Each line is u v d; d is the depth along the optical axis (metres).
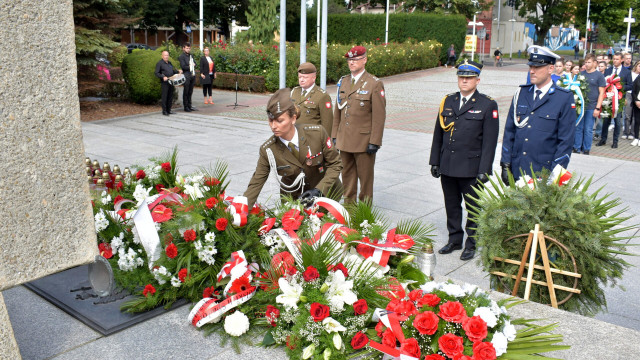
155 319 2.88
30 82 1.85
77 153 2.00
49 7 1.86
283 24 10.46
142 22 36.91
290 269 2.63
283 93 3.43
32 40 1.83
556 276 3.14
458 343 2.12
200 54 21.89
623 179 7.91
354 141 5.90
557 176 3.31
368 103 5.80
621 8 53.19
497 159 9.16
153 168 3.90
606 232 3.10
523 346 2.30
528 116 4.72
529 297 3.20
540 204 3.12
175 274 2.98
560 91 4.62
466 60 4.85
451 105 5.00
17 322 2.88
